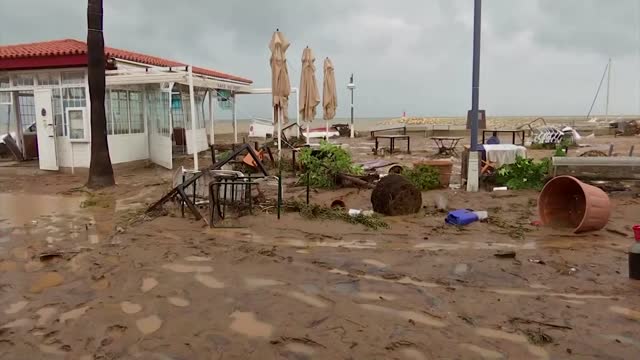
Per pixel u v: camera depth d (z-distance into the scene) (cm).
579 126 3347
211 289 517
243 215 832
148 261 609
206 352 389
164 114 1538
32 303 487
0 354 390
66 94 1491
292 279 546
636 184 1010
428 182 1072
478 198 973
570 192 812
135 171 1502
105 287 527
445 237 712
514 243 681
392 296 497
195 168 1287
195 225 781
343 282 536
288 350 390
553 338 406
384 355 382
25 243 700
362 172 1161
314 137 2770
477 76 1026
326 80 2148
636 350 386
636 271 535
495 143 1427
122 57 1591
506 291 509
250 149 885
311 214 823
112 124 1525
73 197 1070
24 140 1798
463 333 416
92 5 1152
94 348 397
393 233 733
